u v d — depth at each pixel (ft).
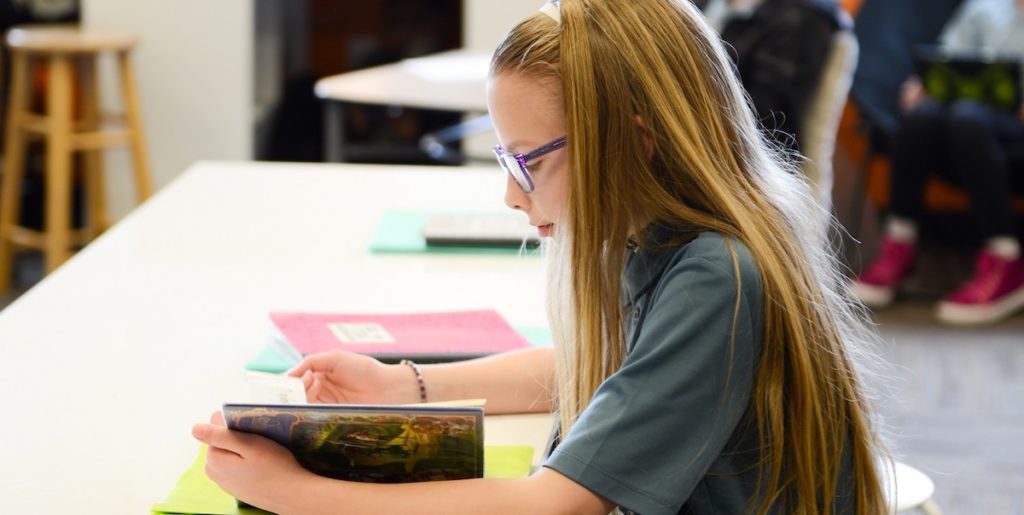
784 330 3.77
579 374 4.24
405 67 14.48
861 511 4.11
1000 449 11.51
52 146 15.42
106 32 16.61
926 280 16.85
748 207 3.88
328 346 5.37
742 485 3.89
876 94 15.97
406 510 3.69
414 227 8.04
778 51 11.46
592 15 3.87
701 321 3.68
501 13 17.47
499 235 7.56
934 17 16.42
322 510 3.75
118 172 17.47
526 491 3.64
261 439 3.87
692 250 3.79
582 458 3.63
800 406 3.82
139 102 17.51
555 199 3.99
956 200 17.11
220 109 17.52
